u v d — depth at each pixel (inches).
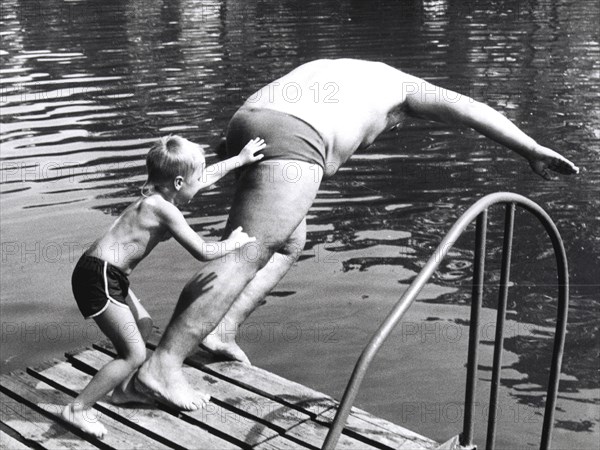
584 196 374.3
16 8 1086.4
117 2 1138.7
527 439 204.1
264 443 160.2
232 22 919.7
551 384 163.6
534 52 697.0
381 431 162.7
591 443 202.7
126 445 159.8
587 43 735.7
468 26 848.9
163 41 791.7
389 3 1056.8
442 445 152.8
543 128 475.5
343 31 829.8
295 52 716.0
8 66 680.4
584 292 286.2
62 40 807.1
